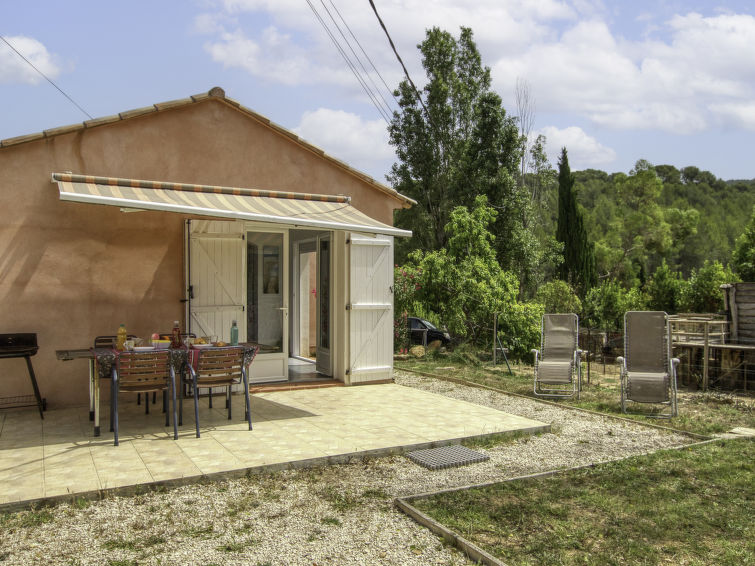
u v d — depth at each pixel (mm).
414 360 15625
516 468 6520
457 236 17094
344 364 11219
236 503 5285
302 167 11109
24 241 8695
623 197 59469
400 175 35688
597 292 22734
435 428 7949
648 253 58812
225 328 10055
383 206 11930
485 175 31109
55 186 8883
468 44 35188
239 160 10445
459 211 17234
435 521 4828
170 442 7094
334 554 4309
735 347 11875
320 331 12258
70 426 7855
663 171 87062
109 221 9281
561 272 31422
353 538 4594
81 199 6750
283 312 11203
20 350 8141
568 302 19562
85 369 9133
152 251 9617
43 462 6207
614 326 21609
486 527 4801
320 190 11305
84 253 9109
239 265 10172
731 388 12109
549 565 4117
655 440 7805
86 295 9133
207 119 10117
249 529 4730
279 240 11125
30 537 4512
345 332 11203
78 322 9078
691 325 15211
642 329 10242
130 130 9438
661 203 79312
